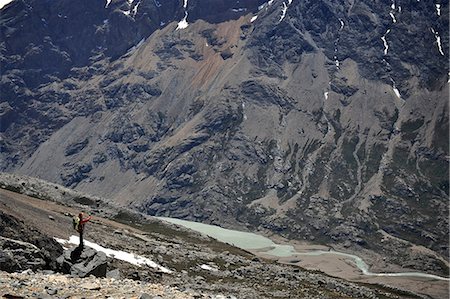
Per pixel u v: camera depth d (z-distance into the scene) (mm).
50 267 47062
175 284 67938
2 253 38469
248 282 83375
